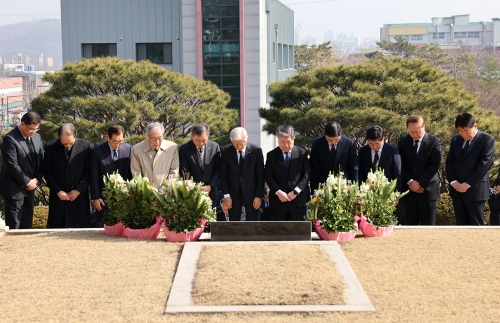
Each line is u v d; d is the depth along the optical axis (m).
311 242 7.25
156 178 8.73
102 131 18.00
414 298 5.62
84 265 6.54
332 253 6.80
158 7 32.62
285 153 8.84
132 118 18.30
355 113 16.81
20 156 9.09
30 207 9.48
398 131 16.67
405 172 9.17
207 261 6.49
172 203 7.61
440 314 5.29
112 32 33.03
